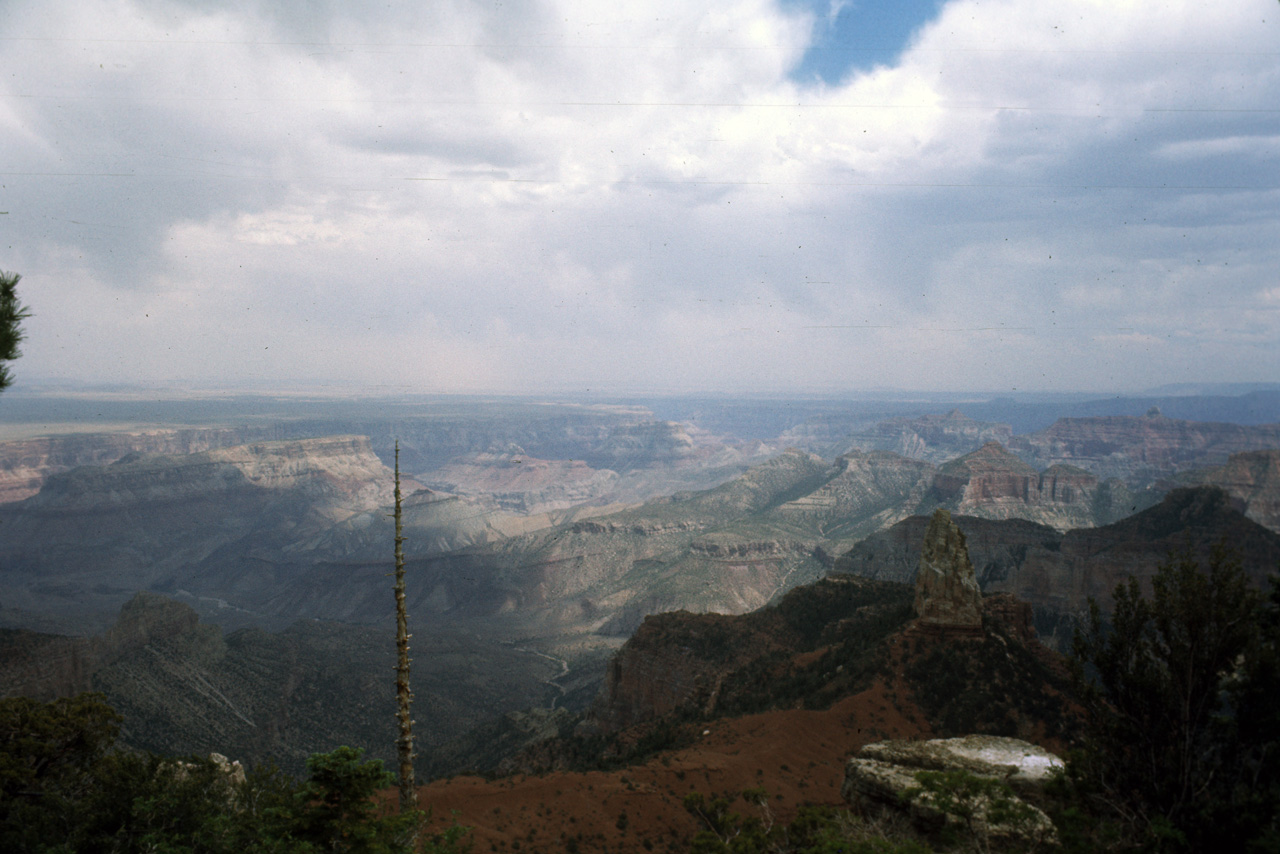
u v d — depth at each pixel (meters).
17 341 28.19
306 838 37.34
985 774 47.47
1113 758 36.03
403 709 36.69
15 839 46.84
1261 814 30.77
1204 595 34.78
